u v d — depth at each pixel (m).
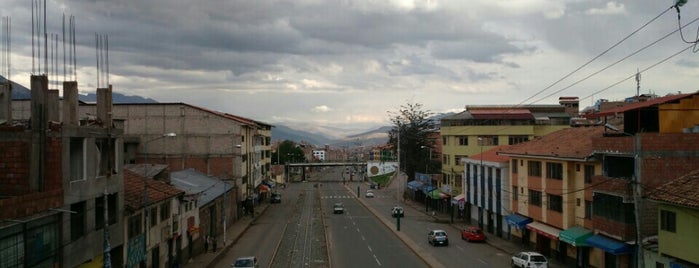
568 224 41.25
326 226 70.06
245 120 88.31
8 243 20.56
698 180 27.42
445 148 83.94
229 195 68.38
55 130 24.36
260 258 47.12
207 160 75.62
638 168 30.47
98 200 28.12
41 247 22.84
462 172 78.88
